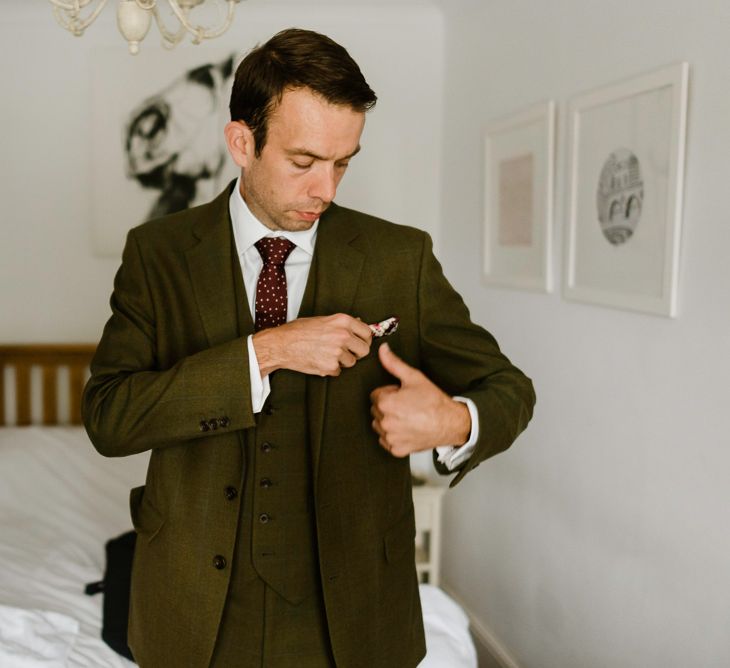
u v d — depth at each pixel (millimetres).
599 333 1942
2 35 2855
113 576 1770
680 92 1551
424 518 2705
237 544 981
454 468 943
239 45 2930
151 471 1024
